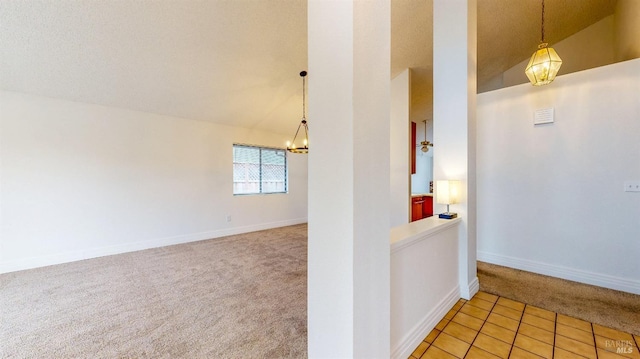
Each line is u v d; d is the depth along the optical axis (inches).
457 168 96.4
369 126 44.0
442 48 99.3
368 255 44.3
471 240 97.7
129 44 114.9
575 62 159.6
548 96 114.0
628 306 86.4
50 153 136.9
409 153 171.9
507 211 125.8
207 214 196.9
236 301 94.5
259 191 233.9
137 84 141.8
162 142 175.5
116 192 157.1
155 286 107.7
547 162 114.8
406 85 172.1
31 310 88.3
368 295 44.5
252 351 67.1
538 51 94.0
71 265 134.6
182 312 86.7
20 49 106.9
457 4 95.4
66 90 134.6
